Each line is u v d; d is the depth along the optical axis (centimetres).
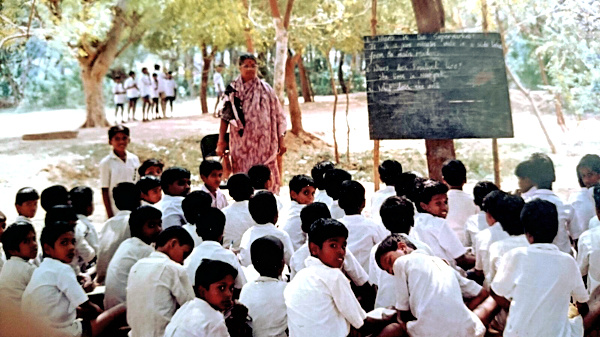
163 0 1680
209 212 446
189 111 2539
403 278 379
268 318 394
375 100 759
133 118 2053
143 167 666
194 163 1445
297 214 550
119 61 2884
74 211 509
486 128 744
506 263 374
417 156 1459
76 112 2697
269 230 481
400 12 1616
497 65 742
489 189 520
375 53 756
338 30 1391
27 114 2605
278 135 770
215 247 439
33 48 2848
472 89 743
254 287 404
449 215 550
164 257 415
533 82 1781
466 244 545
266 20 1582
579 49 1251
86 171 1333
